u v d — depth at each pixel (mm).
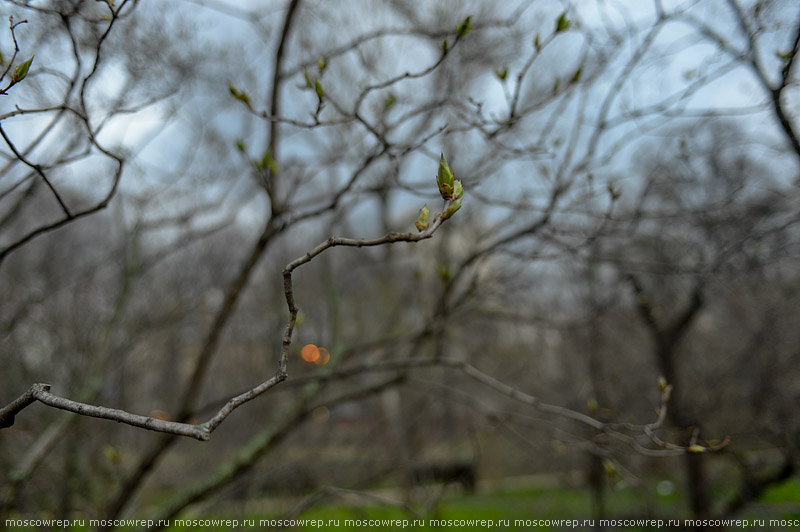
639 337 8328
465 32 2797
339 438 8586
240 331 7855
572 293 7793
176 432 1331
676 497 8703
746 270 5086
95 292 6363
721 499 7879
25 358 5547
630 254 6184
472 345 7984
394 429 8961
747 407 7086
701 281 5957
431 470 9359
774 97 3490
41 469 4910
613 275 7254
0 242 5195
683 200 5406
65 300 5938
